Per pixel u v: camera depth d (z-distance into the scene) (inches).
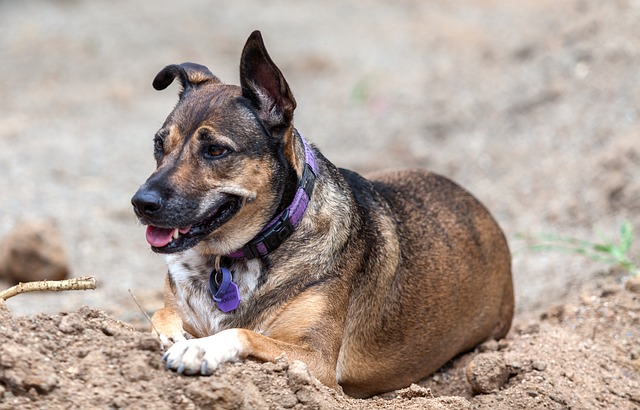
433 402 268.7
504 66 772.0
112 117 824.3
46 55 989.8
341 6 1317.7
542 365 307.1
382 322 315.0
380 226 317.4
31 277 444.8
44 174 657.0
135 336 237.1
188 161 267.9
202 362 232.8
